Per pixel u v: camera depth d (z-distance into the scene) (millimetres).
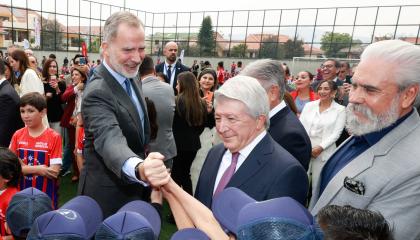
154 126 2277
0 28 18750
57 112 4215
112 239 573
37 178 2211
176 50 5430
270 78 1521
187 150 3074
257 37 22312
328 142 3066
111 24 1359
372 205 973
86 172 1483
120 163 1154
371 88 969
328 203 1085
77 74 3625
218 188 1152
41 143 2227
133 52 1359
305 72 3969
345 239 675
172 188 1000
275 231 584
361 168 1021
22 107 2156
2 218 1576
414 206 898
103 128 1273
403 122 998
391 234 741
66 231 618
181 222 955
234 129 1069
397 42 964
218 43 23750
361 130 1034
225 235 831
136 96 1620
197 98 2994
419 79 929
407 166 920
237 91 1048
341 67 5082
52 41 20609
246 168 1090
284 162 1071
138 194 1538
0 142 2363
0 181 1648
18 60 3504
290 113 1619
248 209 661
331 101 3213
